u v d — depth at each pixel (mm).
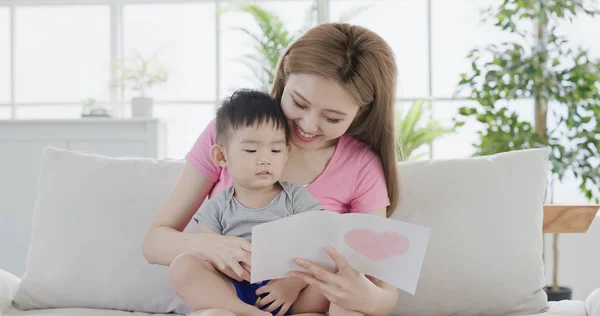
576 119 3434
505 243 1658
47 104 4852
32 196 3719
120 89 4820
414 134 4031
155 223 1592
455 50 4559
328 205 1593
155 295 1729
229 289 1357
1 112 4848
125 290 1730
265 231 1242
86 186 1815
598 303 1521
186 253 1390
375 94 1522
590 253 3633
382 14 4648
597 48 3941
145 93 4457
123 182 1821
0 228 3689
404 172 1779
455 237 1667
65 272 1737
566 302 1720
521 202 1701
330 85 1412
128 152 3799
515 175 1733
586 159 3281
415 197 1728
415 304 1660
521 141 3238
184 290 1339
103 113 4066
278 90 1599
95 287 1734
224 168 1608
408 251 1263
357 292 1314
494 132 3289
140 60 4793
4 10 4832
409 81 4637
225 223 1493
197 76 4832
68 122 3766
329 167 1612
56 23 4844
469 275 1645
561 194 3930
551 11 3262
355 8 4324
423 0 4590
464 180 1731
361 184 1613
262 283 1415
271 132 1450
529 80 3273
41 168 1885
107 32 4836
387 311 1418
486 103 3334
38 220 1811
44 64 4852
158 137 3805
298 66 1438
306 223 1266
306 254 1300
